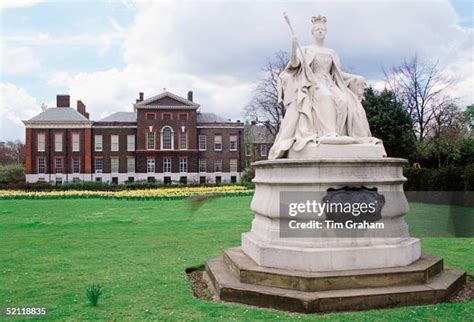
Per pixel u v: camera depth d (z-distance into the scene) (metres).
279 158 7.95
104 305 6.75
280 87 8.52
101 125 64.25
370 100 35.41
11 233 14.98
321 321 5.75
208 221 18.00
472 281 7.89
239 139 66.56
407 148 34.91
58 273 8.97
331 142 7.50
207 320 5.94
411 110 41.16
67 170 63.41
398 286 6.73
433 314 5.99
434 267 7.33
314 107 8.00
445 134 37.94
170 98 64.25
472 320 5.77
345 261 6.89
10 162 95.88
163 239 13.38
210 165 66.12
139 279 8.35
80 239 13.52
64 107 65.12
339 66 8.62
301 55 8.22
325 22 8.73
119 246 12.19
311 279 6.48
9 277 8.67
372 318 5.85
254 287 6.75
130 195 32.62
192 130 64.50
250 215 20.05
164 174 64.19
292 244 7.13
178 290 7.52
